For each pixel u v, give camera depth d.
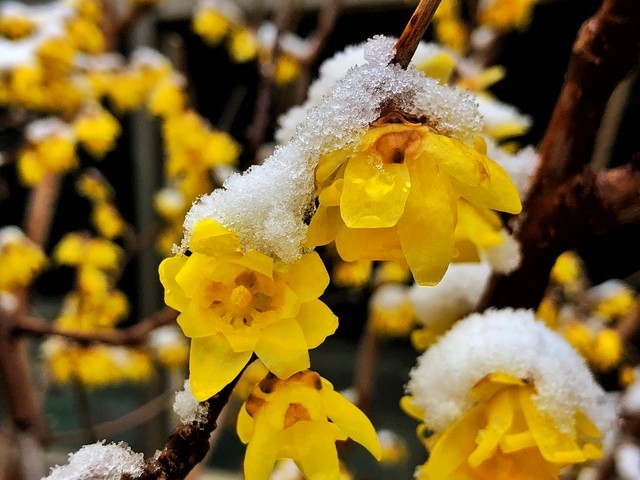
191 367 0.15
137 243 0.60
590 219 0.19
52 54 0.41
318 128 0.15
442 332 0.22
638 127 0.55
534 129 0.60
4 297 0.48
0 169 0.68
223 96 0.68
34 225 0.54
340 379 0.74
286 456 0.16
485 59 0.48
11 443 0.47
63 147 0.43
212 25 0.50
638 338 0.49
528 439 0.17
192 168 0.46
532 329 0.18
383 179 0.15
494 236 0.18
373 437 0.16
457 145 0.15
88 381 0.51
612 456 0.36
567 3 0.55
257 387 0.16
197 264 0.15
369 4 0.58
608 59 0.18
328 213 0.15
